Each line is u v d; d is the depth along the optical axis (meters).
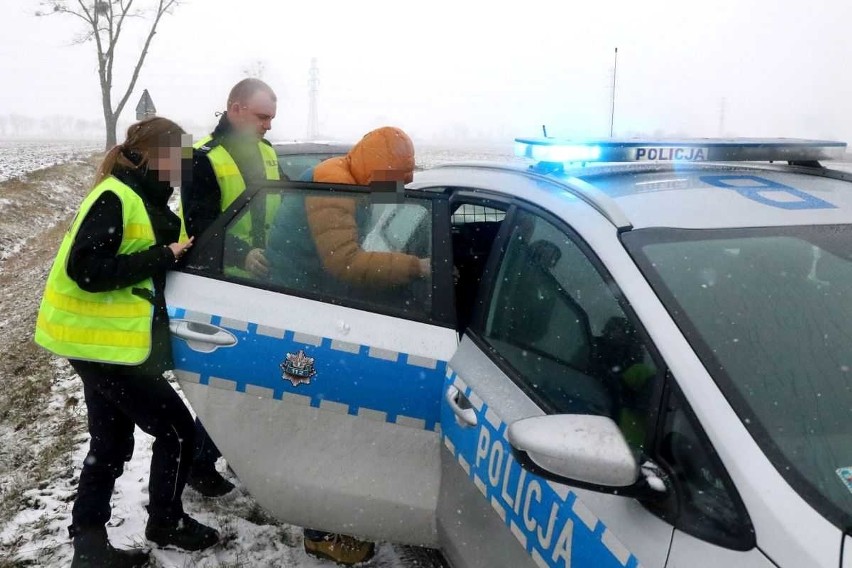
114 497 4.00
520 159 3.33
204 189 3.64
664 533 1.67
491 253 2.70
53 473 4.44
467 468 2.40
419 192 2.80
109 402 3.16
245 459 2.81
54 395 6.15
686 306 1.92
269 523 3.71
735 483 1.60
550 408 2.14
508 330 2.47
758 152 2.79
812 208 2.39
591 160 2.66
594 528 1.83
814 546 1.46
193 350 2.87
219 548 3.48
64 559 3.51
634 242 2.12
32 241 18.41
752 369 1.79
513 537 2.16
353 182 3.13
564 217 2.37
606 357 2.03
